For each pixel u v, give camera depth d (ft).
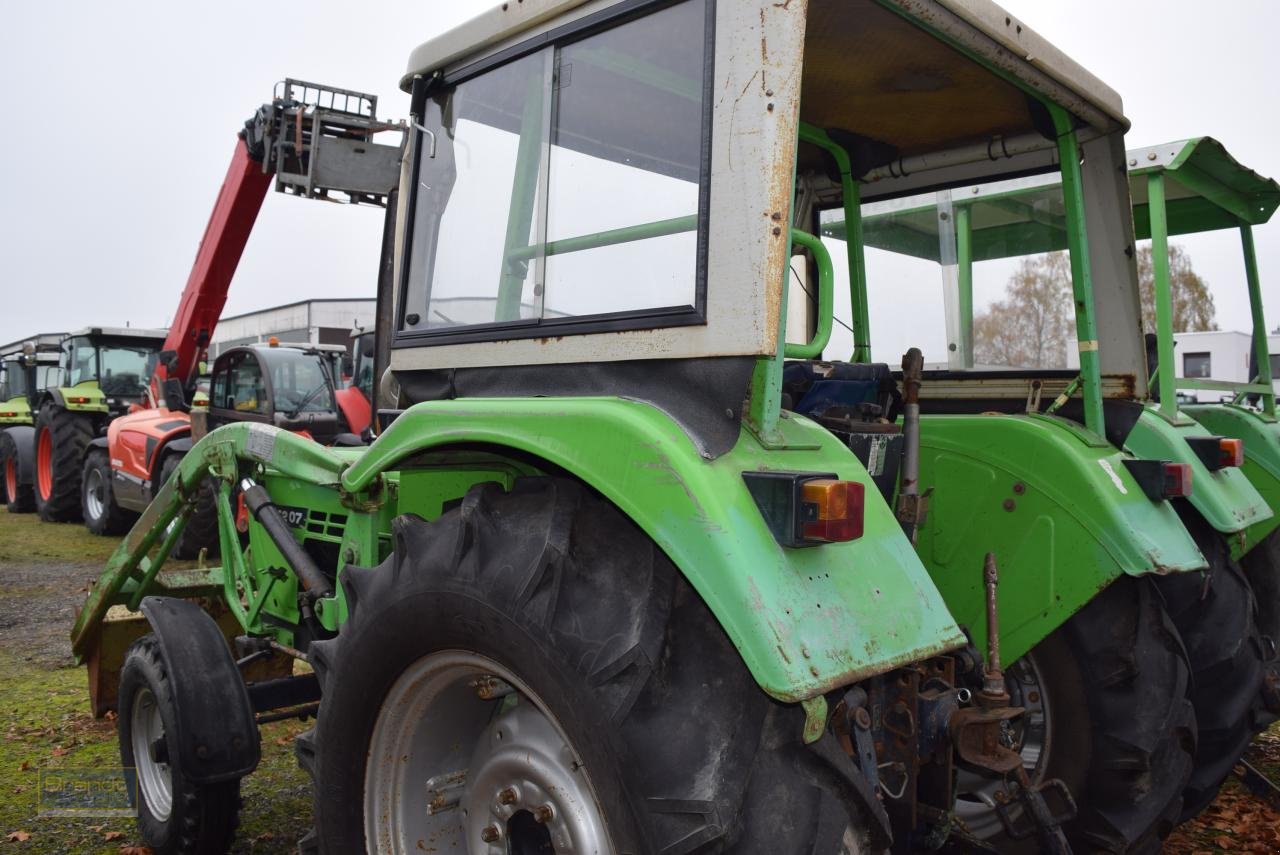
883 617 5.40
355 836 6.93
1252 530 13.46
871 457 7.67
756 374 5.60
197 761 8.87
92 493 33.91
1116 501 8.52
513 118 7.31
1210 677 9.92
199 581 12.06
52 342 53.52
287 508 10.44
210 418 32.01
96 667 12.59
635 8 6.32
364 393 37.63
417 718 6.82
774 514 5.19
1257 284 15.38
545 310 6.90
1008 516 9.03
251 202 25.81
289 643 10.20
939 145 10.57
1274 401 15.57
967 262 10.98
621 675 5.20
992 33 7.35
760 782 5.09
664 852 4.89
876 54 7.92
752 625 4.83
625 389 6.25
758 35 5.54
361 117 22.03
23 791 11.59
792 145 5.50
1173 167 11.82
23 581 24.85
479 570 5.95
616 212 6.44
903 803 6.75
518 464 7.34
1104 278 9.52
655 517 5.25
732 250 5.61
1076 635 8.79
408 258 8.21
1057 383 10.18
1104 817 8.46
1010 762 6.79
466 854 6.86
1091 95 8.50
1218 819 11.39
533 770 6.19
